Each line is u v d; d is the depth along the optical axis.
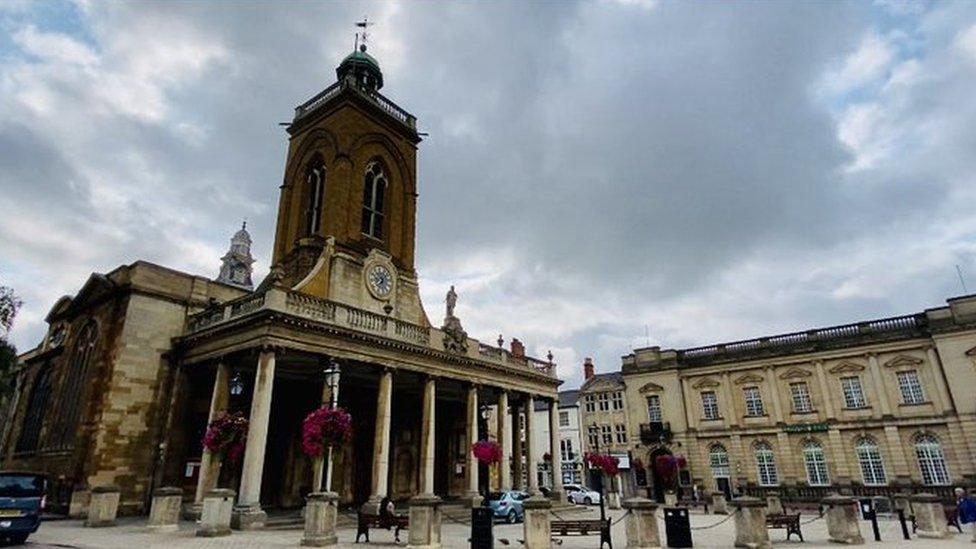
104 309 28.23
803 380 43.47
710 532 19.86
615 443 56.59
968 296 37.50
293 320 23.14
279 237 35.06
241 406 27.83
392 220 36.00
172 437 25.58
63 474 25.12
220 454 22.53
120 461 24.17
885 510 28.94
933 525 18.08
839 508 16.50
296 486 28.58
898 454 38.25
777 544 16.31
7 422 35.56
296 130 37.41
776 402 43.88
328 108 35.38
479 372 32.97
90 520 19.77
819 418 41.97
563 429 63.62
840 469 40.12
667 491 40.62
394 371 27.66
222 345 24.72
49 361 33.41
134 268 26.83
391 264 32.81
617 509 36.59
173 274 28.11
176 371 26.62
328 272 29.05
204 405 27.30
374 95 37.88
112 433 24.22
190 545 15.11
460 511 27.83
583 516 31.27
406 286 34.72
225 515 17.64
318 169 35.19
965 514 16.97
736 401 46.00
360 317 26.66
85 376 27.95
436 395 37.03
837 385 41.91
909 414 38.59
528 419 36.97
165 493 18.55
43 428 29.55
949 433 36.78
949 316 38.00
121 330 25.73
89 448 24.05
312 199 34.97
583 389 60.47
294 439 29.33
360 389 33.00
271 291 23.09
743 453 44.50
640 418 49.59
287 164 37.28
